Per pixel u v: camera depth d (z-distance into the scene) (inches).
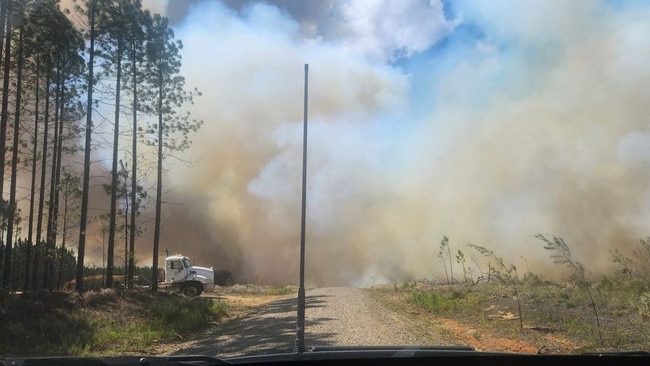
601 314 579.5
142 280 1647.4
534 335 503.5
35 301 752.3
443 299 852.6
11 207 902.4
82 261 1032.2
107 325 677.9
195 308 831.7
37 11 983.6
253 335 581.6
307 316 742.5
